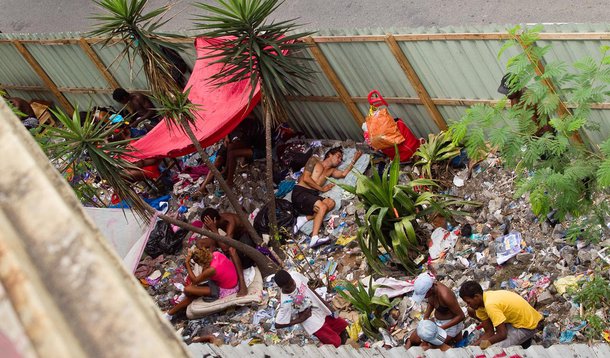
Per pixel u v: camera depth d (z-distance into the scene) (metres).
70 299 1.19
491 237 8.78
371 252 9.16
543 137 6.73
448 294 7.43
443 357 5.76
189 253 9.66
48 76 13.70
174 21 14.71
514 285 8.14
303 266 9.80
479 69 9.23
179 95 8.84
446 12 11.94
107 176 8.59
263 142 11.33
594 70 6.72
